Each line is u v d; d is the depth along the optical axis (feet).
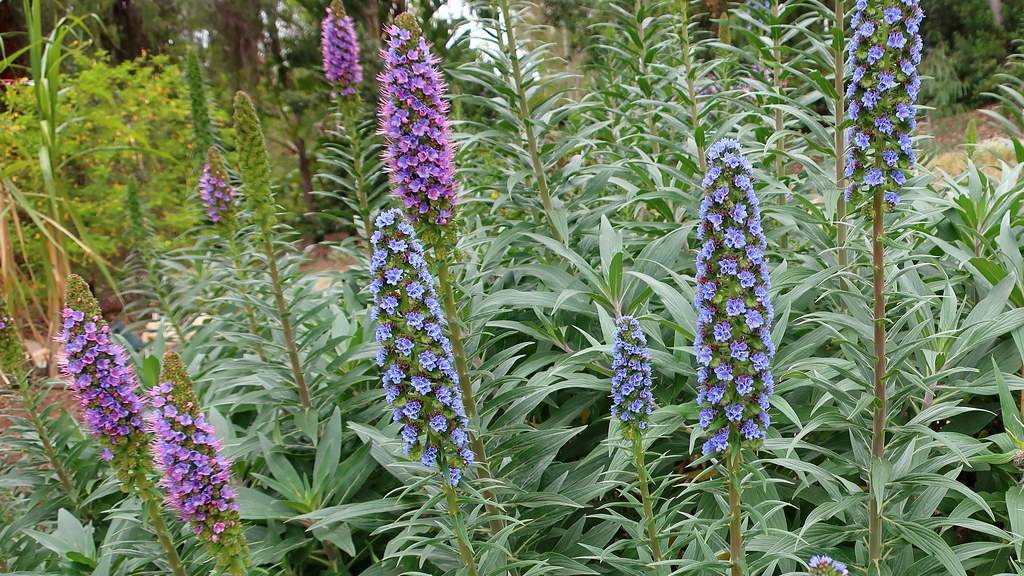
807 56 14.23
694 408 8.73
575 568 10.27
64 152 34.86
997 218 13.97
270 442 12.91
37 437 14.14
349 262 35.86
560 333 13.26
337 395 14.24
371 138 17.52
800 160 13.51
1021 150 16.85
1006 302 12.32
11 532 13.09
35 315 27.27
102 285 37.35
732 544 8.19
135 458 9.71
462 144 15.37
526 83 14.61
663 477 9.12
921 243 14.29
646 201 15.79
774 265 14.88
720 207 7.26
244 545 9.25
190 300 20.21
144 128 39.60
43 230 18.06
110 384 9.55
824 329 11.60
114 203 35.42
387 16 50.62
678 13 17.26
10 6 41.83
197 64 26.73
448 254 10.33
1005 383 9.93
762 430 7.70
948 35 42.98
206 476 8.86
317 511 10.40
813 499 11.43
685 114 16.35
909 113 8.20
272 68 59.98
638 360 8.36
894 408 9.77
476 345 12.60
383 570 11.58
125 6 58.75
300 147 56.80
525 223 15.02
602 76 23.95
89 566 11.68
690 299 12.82
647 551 9.84
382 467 13.74
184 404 8.73
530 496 10.50
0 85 34.60
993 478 11.75
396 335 8.13
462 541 8.70
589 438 13.91
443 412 8.29
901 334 11.62
